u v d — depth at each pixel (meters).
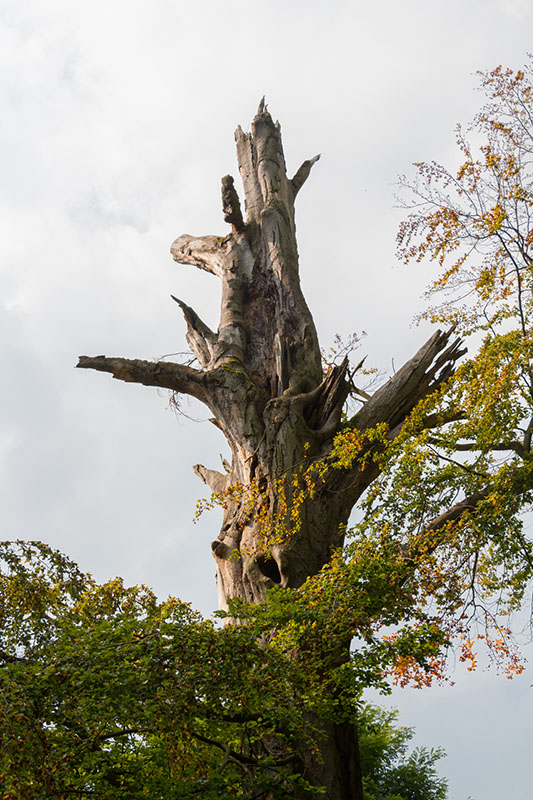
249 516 14.20
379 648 10.46
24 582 10.99
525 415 12.27
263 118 22.88
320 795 10.91
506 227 13.55
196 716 8.71
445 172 13.85
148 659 8.15
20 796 7.07
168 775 9.26
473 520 12.12
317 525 14.21
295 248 20.16
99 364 16.38
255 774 9.54
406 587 11.56
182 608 9.98
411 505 12.53
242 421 15.55
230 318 18.16
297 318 18.23
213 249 20.41
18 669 7.96
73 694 8.04
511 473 12.22
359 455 14.88
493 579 12.95
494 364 12.30
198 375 16.20
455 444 12.71
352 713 10.66
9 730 6.90
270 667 8.90
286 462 14.53
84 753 8.35
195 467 17.11
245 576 13.66
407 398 15.65
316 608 10.68
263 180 21.47
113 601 11.74
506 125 13.81
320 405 15.87
